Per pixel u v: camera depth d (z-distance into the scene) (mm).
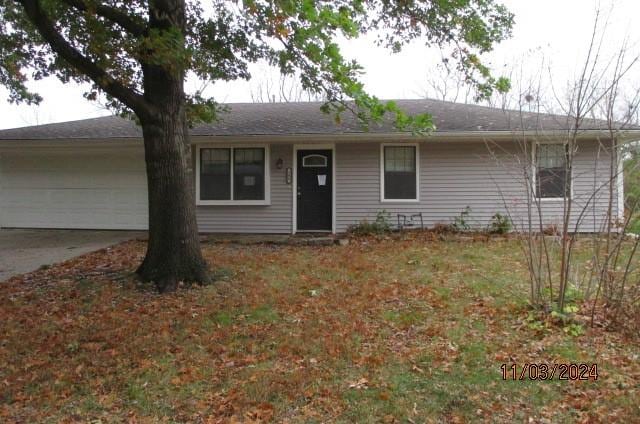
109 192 13156
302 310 5922
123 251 9883
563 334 4840
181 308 6074
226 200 12609
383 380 4051
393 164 12398
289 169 12516
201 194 12656
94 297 6566
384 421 3465
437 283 7020
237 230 12617
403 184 12383
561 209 11391
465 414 3514
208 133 11992
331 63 5742
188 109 9258
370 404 3691
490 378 4027
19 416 3748
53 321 5750
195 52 7695
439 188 12250
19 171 13367
